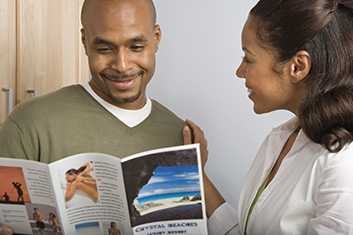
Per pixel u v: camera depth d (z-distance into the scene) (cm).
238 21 169
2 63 159
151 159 106
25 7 164
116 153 125
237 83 173
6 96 161
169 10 177
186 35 176
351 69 96
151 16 121
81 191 107
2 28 158
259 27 101
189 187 108
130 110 128
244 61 107
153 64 124
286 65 99
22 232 115
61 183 106
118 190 107
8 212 113
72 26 180
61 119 123
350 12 96
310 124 96
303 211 100
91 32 118
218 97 176
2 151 121
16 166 107
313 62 96
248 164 176
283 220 102
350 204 89
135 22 117
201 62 176
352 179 91
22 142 120
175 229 111
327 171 94
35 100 127
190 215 110
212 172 180
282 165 106
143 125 129
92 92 127
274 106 107
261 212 107
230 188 179
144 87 126
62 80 179
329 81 96
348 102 94
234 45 171
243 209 117
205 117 178
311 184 98
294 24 96
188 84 179
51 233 112
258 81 104
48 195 107
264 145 123
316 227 94
